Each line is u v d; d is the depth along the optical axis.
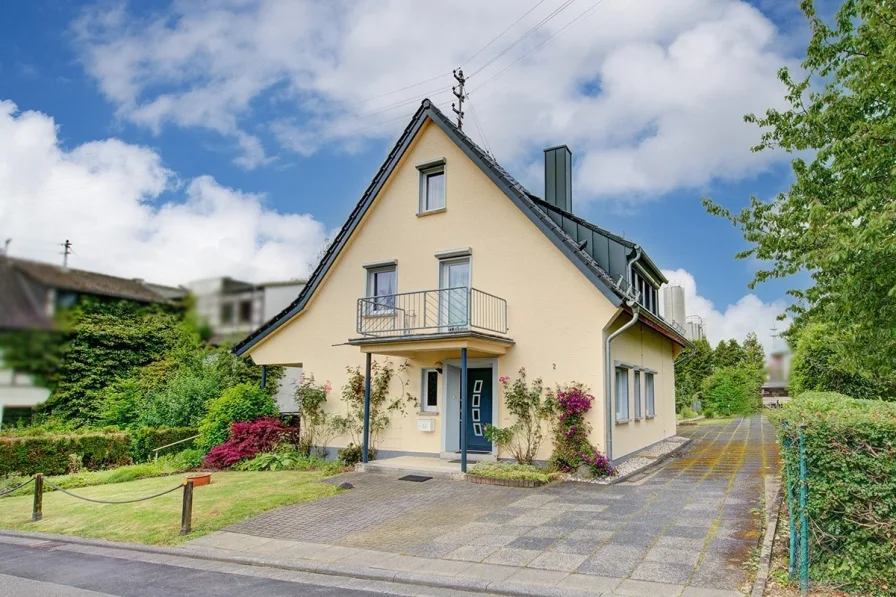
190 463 15.15
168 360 21.83
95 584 6.73
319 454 15.45
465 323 13.87
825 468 5.61
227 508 9.91
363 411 15.05
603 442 12.10
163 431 17.55
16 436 14.65
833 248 7.88
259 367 23.62
